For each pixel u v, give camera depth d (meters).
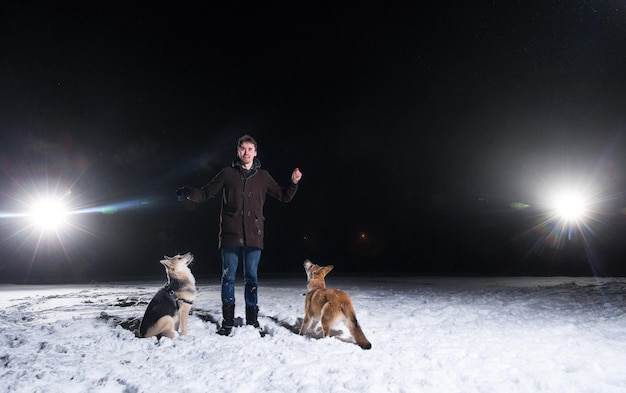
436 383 3.30
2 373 3.52
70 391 3.18
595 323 5.48
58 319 6.12
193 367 3.71
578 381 3.31
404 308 6.83
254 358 3.97
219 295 9.15
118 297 9.01
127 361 3.91
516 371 3.54
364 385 3.24
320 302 4.73
